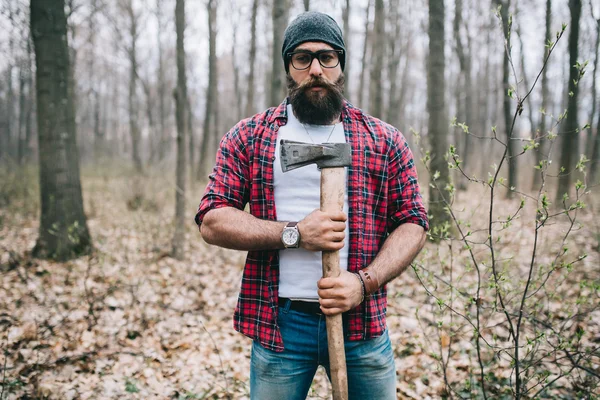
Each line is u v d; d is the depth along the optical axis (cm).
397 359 318
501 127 1992
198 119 3158
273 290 146
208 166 1533
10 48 1297
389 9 1645
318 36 140
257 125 151
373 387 151
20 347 329
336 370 134
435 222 479
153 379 303
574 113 813
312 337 144
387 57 1859
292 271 144
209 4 1478
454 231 503
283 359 146
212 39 1488
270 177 146
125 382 297
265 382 148
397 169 154
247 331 150
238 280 515
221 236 139
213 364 325
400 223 154
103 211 918
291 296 144
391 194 154
